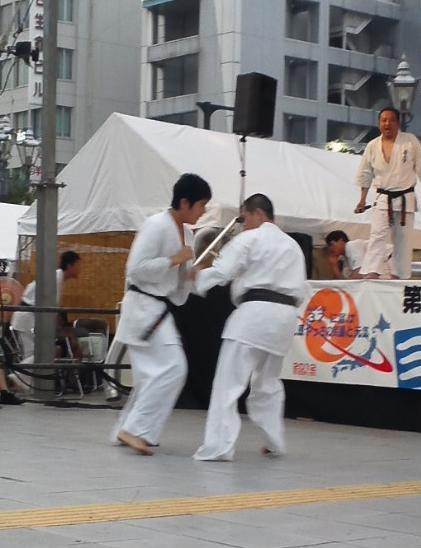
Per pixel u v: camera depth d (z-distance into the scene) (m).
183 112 59.28
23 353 16.59
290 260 9.70
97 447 10.35
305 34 59.97
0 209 28.19
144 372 9.93
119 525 6.76
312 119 60.22
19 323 16.64
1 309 14.55
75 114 65.94
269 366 9.90
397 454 10.63
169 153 16.95
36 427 12.05
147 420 9.95
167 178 16.64
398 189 14.12
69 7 65.94
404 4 63.41
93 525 6.73
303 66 60.09
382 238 14.18
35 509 7.16
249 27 57.19
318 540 6.51
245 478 8.79
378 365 12.44
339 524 7.05
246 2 57.06
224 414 9.67
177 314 14.08
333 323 12.91
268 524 6.96
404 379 12.17
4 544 6.14
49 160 15.28
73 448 10.25
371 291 12.54
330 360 12.91
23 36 42.00
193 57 59.00
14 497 7.58
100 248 19.12
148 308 9.86
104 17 66.88
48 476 8.54
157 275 9.79
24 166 33.09
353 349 12.69
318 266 17.19
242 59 56.91
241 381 9.70
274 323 9.59
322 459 10.13
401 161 14.08
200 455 9.69
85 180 17.86
